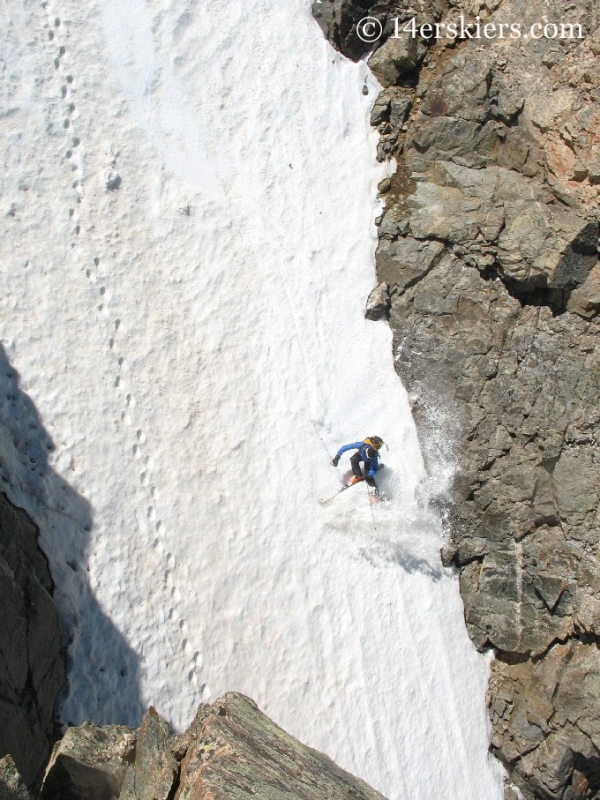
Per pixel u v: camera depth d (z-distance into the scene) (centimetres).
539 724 1463
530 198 1496
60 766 871
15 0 1436
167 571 1286
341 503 1452
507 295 1533
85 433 1290
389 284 1591
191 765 784
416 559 1495
